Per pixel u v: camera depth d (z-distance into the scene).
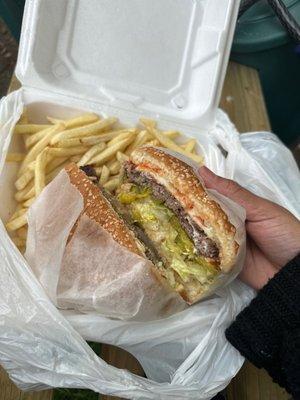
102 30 0.36
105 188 0.35
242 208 0.32
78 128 0.36
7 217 0.34
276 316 0.28
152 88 0.38
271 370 0.30
